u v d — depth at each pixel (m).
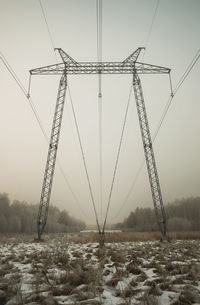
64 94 23.95
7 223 69.81
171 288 4.65
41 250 11.59
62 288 4.68
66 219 123.62
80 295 4.21
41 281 5.14
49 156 23.22
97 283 4.92
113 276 5.64
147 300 3.81
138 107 24.42
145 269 6.70
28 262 8.06
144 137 24.05
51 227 85.62
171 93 17.94
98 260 8.34
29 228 73.38
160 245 15.30
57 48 23.19
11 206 86.31
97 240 20.16
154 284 4.78
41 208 22.00
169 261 8.01
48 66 23.42
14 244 16.41
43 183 22.55
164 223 21.23
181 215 89.38
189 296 4.10
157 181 22.61
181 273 6.18
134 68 23.70
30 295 4.24
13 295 4.29
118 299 4.09
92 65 23.86
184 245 14.49
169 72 23.55
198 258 8.98
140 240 20.55
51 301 3.92
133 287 4.81
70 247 13.94
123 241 20.11
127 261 8.05
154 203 22.30
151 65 23.56
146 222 92.38
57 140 23.58
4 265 7.36
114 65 23.92
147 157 23.55
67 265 6.89
